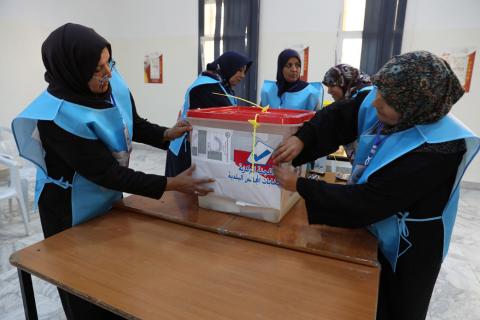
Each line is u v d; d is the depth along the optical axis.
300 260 0.77
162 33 4.83
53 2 4.43
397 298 0.92
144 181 0.93
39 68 4.38
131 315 0.60
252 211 0.96
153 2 4.79
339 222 0.81
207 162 0.96
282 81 2.24
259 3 4.11
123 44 5.18
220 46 4.44
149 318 0.59
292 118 0.86
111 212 1.06
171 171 1.88
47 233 1.06
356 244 0.83
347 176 1.38
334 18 3.85
